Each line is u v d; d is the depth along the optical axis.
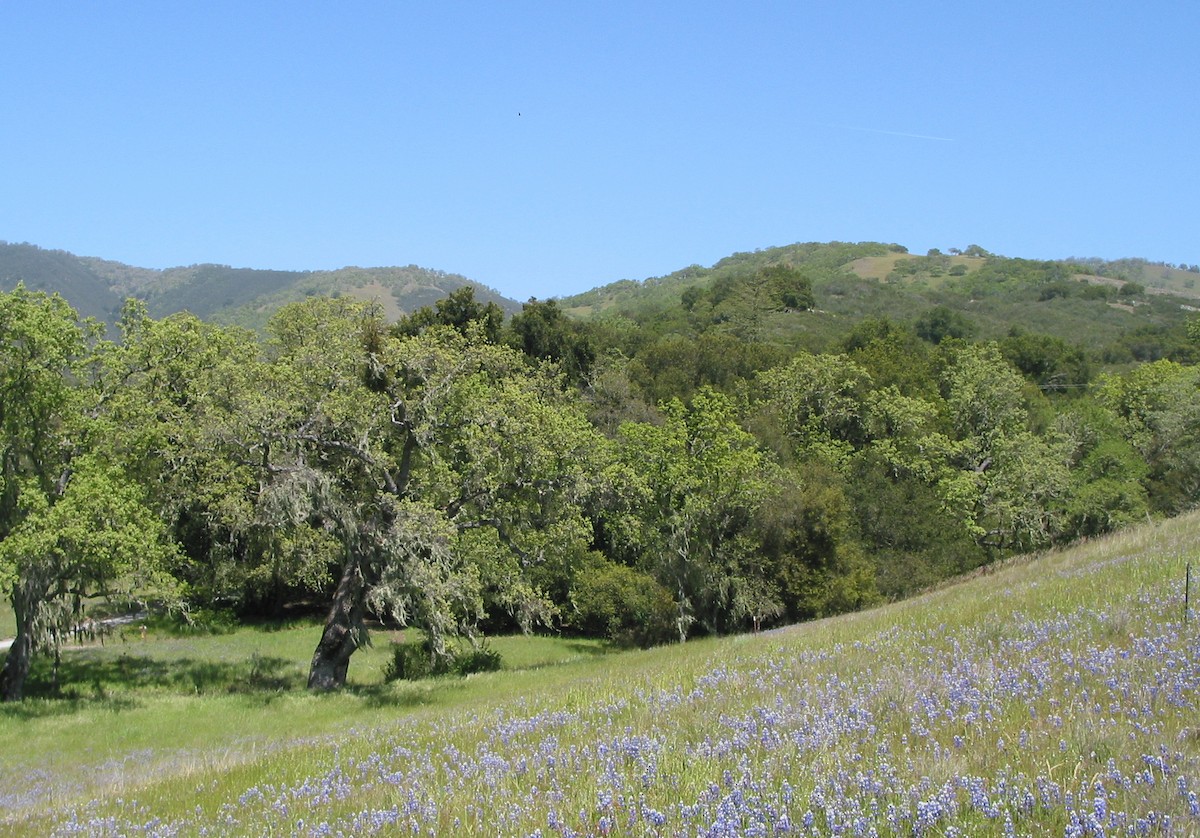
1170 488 56.12
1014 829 5.39
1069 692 8.49
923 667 10.77
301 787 9.43
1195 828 5.17
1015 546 52.62
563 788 7.39
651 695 11.73
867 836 5.46
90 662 32.50
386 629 43.19
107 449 26.69
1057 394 85.44
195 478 30.33
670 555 38.66
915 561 42.88
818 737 7.77
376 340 25.98
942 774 6.39
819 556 39.88
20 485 24.53
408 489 27.02
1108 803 5.68
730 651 18.41
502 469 27.67
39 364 25.45
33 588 23.97
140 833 8.88
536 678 25.38
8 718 22.81
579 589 41.22
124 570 24.22
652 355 69.44
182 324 35.41
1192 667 8.87
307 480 24.11
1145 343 105.44
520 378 29.98
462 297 59.09
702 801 6.39
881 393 56.22
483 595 30.72
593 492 30.66
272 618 45.31
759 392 60.38
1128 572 17.11
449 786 8.04
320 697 24.95
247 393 26.59
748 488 38.19
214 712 23.44
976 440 56.12
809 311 128.50
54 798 13.95
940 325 111.88
